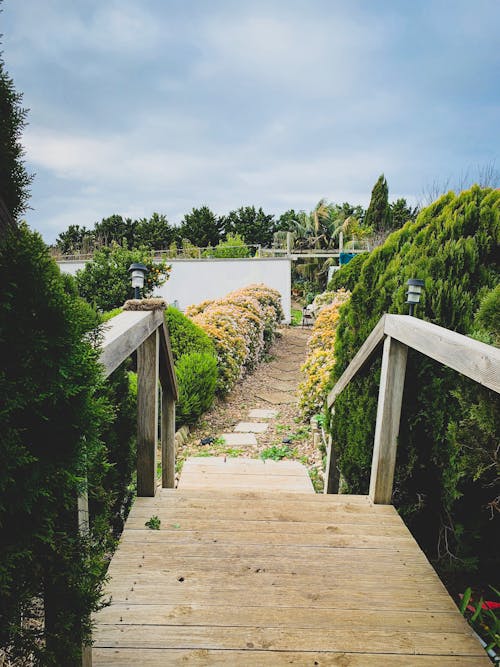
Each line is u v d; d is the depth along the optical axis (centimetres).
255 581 172
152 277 1190
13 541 83
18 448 76
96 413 99
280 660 137
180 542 197
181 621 150
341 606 160
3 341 78
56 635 90
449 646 144
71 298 96
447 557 210
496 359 127
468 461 170
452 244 246
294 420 611
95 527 116
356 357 273
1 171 104
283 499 245
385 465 234
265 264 1639
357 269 1077
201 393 568
